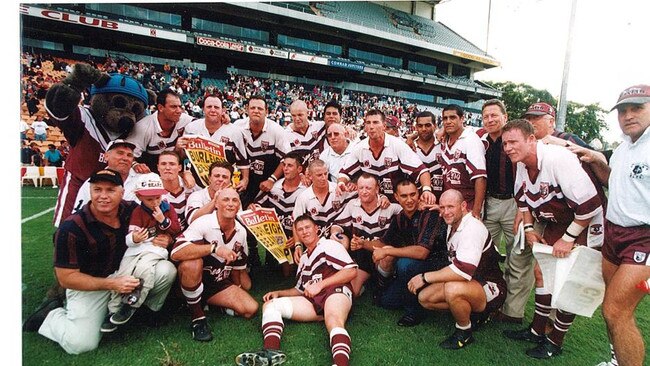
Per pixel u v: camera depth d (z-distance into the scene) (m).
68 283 2.49
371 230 3.71
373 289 3.80
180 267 2.82
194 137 3.86
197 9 21.61
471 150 3.57
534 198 2.88
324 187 3.82
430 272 2.93
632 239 2.28
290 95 24.03
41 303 3.04
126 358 2.53
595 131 20.66
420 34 31.20
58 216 3.28
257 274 4.18
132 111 3.49
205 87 20.94
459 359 2.67
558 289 2.55
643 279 2.19
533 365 2.64
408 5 34.56
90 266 2.60
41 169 9.24
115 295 2.68
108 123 3.42
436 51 29.97
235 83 22.78
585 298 2.54
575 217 2.63
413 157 3.89
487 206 3.66
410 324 3.13
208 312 3.24
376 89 29.17
